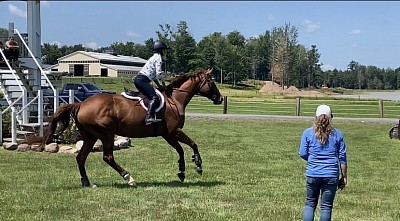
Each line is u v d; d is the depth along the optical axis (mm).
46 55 124125
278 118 32531
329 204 6906
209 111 38719
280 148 18062
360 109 40406
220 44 112375
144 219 8062
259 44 141375
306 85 134125
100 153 15461
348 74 161625
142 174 12219
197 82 11125
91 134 10391
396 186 11219
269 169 13328
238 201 9438
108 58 106062
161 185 10820
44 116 19203
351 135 23297
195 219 8078
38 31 22438
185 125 27812
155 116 10375
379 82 162375
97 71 101750
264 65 141500
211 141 20094
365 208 9086
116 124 10336
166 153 16188
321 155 6863
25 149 15812
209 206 8992
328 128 6883
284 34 110812
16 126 16906
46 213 8336
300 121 30859
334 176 6801
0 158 14359
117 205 8938
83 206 8828
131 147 17484
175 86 10992
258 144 19281
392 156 16359
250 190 10445
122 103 10383
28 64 21812
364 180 11953
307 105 44875
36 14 22203
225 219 8109
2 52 18812
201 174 11320
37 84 22203
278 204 9242
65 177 11578
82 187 10438
